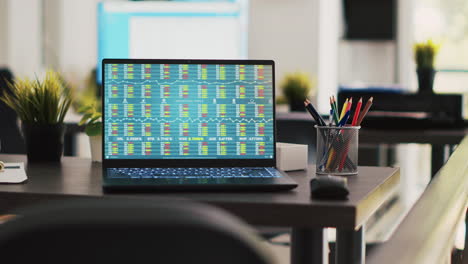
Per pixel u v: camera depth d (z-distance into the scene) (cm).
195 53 264
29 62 455
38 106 163
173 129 137
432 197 87
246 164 137
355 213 101
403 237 61
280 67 536
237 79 138
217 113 138
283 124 190
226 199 107
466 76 547
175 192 114
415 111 260
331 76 555
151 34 263
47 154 165
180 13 262
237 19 263
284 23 534
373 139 247
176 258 39
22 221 39
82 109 166
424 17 552
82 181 129
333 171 136
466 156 140
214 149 137
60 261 39
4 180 125
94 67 489
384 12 538
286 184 115
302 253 122
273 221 104
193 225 39
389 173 140
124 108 136
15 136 236
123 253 39
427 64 281
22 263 39
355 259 149
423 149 397
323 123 140
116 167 135
